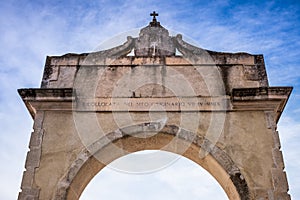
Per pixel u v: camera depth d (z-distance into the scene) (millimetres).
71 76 9484
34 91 8859
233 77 9297
